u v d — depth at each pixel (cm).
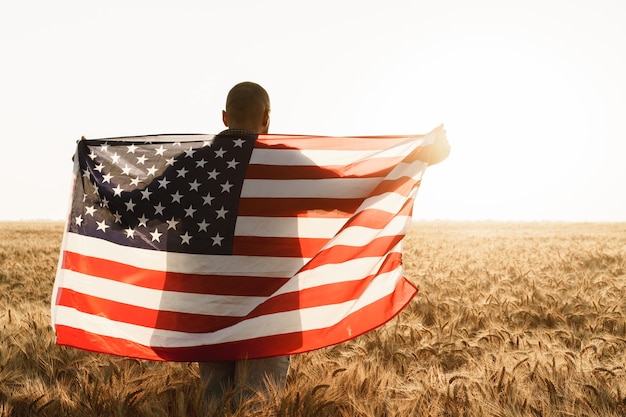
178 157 336
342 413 330
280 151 338
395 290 352
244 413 296
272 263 327
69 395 363
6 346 449
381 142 367
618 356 463
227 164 336
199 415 310
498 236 3281
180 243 329
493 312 683
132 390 345
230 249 326
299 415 310
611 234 3406
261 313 321
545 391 372
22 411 336
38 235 3381
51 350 446
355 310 337
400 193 362
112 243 334
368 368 415
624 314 661
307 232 339
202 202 331
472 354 480
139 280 329
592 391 361
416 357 467
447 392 349
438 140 371
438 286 880
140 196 333
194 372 395
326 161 359
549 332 547
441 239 2952
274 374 324
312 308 325
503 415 330
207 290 325
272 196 333
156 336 323
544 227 5197
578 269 1241
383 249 348
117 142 347
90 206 340
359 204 349
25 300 804
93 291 332
